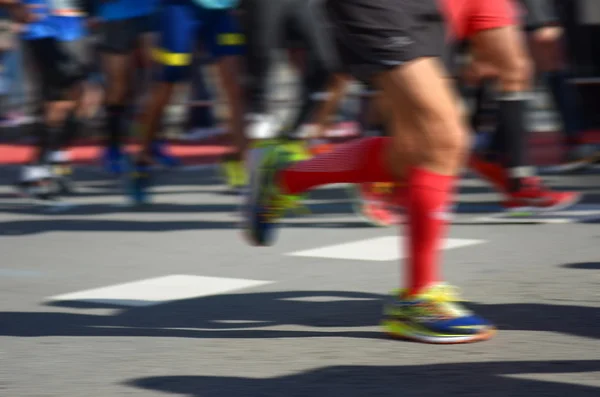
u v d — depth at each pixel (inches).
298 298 364.2
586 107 835.4
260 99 584.1
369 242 484.4
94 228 553.6
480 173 532.4
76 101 711.7
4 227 564.4
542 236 480.1
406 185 303.6
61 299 373.7
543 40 612.1
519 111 513.7
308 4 579.2
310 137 612.7
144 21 761.0
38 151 661.3
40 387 263.0
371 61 293.7
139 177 641.6
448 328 294.0
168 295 375.9
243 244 488.4
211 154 1007.0
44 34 653.3
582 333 300.2
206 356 288.4
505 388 251.3
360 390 253.4
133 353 294.0
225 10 631.2
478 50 461.1
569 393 245.6
